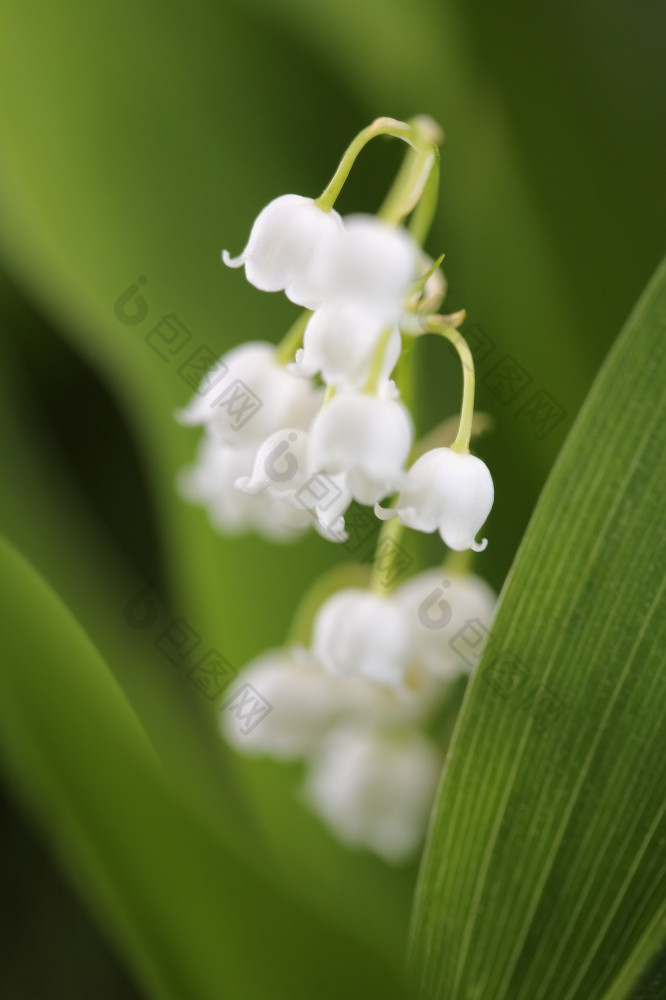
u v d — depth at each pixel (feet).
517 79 1.09
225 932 0.83
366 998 0.83
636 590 0.80
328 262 0.77
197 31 1.05
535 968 0.81
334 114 1.06
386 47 1.05
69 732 0.82
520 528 1.02
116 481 1.39
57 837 0.84
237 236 1.05
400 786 1.00
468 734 0.81
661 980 0.80
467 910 0.82
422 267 0.84
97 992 1.06
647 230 1.08
